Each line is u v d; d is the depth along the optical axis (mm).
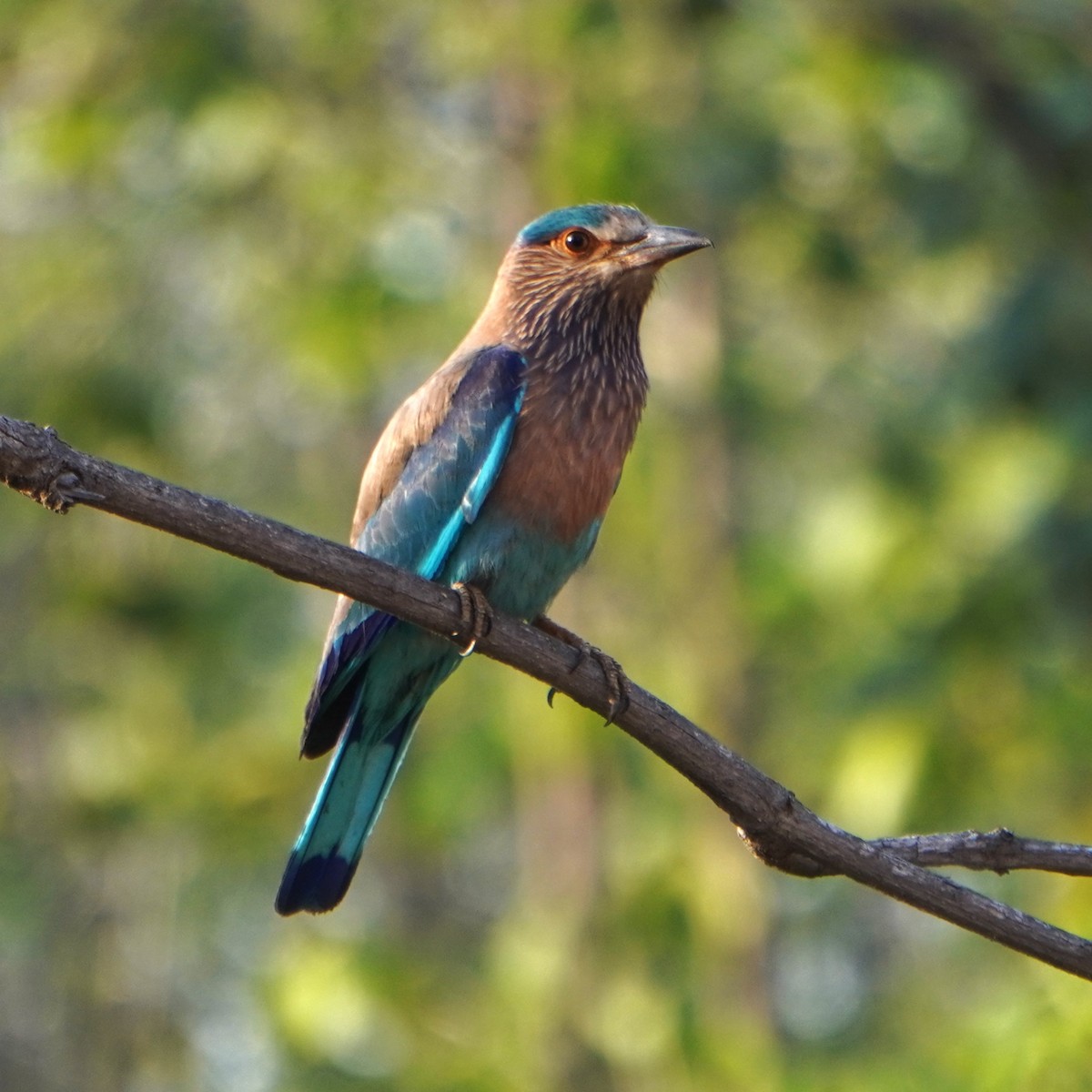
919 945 17750
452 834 15234
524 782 14602
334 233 14625
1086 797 12367
